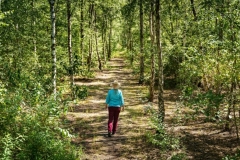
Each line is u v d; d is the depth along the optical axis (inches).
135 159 350.6
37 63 642.2
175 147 362.3
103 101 710.5
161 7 936.9
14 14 694.5
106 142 409.7
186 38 746.2
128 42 1962.4
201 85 740.0
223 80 390.0
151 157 355.3
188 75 574.6
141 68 975.6
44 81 475.2
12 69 534.6
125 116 557.9
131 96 770.2
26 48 710.5
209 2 508.1
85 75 1073.5
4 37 660.1
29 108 314.3
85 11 1112.2
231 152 365.1
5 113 289.3
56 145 292.8
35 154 274.8
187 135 427.8
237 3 408.5
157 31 454.3
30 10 747.4
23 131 291.0
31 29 773.3
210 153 362.6
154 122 396.2
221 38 446.6
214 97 333.7
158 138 407.2
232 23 390.0
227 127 446.6
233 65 365.1
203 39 539.5
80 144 399.5
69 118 536.4
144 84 969.5
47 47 789.9
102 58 1771.7
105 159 350.6
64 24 862.5
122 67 1567.4
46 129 302.4
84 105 655.8
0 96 303.7
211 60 399.5
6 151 244.4
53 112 307.1
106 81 1050.1
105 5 1186.6
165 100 705.0
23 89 331.9
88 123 506.3
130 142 408.8
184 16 834.2
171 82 913.5
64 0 703.1
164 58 829.8
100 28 1531.7
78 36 1074.1
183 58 727.1
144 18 1170.0
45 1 807.1
